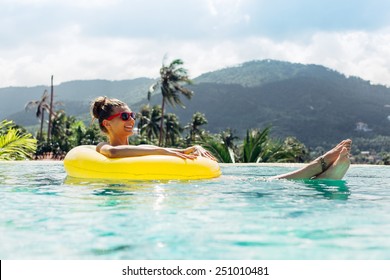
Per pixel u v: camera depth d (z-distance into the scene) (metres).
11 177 4.79
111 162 4.41
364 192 3.55
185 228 2.13
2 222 2.28
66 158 4.84
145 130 48.16
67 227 2.16
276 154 14.35
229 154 13.86
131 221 2.29
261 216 2.43
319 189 3.67
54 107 46.25
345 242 1.91
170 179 4.29
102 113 4.71
